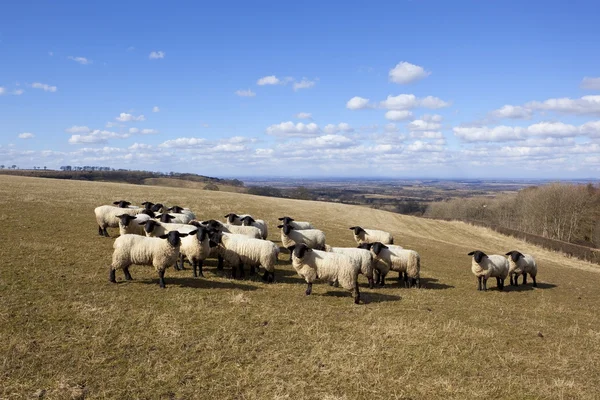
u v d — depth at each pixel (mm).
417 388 8859
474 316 14547
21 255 16875
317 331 11438
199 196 55062
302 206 63219
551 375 10070
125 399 7703
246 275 17688
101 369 8594
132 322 10914
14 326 10070
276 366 9375
